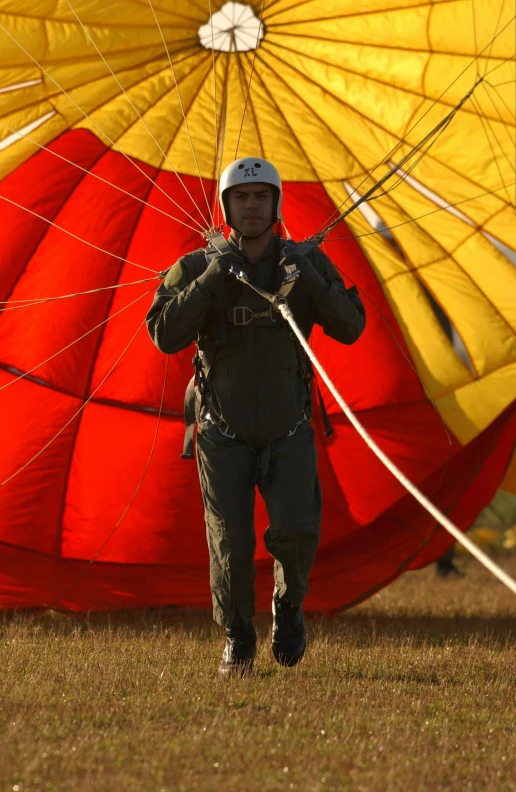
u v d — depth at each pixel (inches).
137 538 1089.4
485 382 1114.7
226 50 1181.7
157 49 1171.9
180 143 1197.7
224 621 652.1
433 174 1188.5
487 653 791.1
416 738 515.2
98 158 1172.5
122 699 577.6
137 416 1108.5
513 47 1139.9
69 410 1098.1
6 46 1131.3
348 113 1214.9
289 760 469.7
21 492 1075.9
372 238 1185.4
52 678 639.1
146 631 899.4
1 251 1122.7
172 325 615.2
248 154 1210.0
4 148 1158.3
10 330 1107.9
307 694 604.4
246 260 635.5
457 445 1105.4
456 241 1176.2
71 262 1131.9
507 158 1159.0
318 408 1136.8
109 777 435.8
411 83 1184.2
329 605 1051.3
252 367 627.2
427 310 1155.3
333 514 1115.3
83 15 1130.0
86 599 1050.7
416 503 1111.6
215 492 639.8
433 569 1681.8
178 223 1165.1
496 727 546.3
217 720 524.7
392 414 1125.7
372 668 705.6
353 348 1139.3
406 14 1153.4
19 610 1036.5
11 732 491.2
